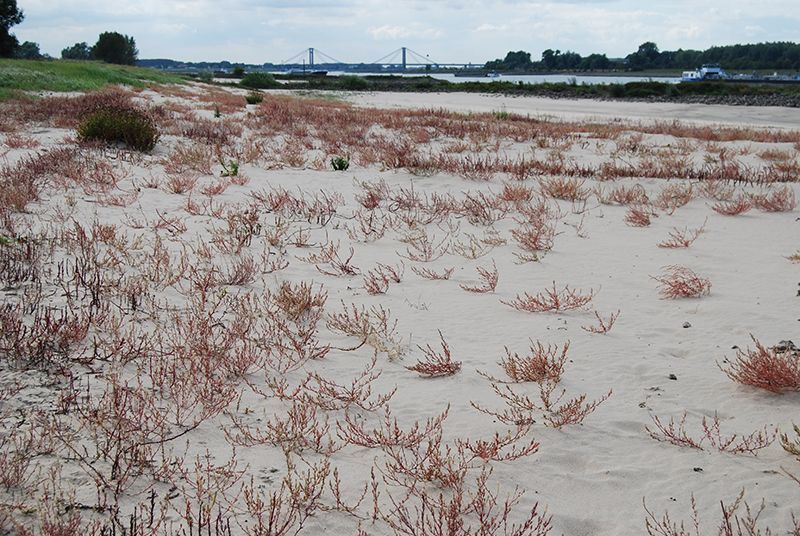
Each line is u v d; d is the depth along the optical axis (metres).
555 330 5.91
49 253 7.24
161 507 3.28
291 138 19.66
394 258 8.34
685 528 3.21
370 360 5.28
